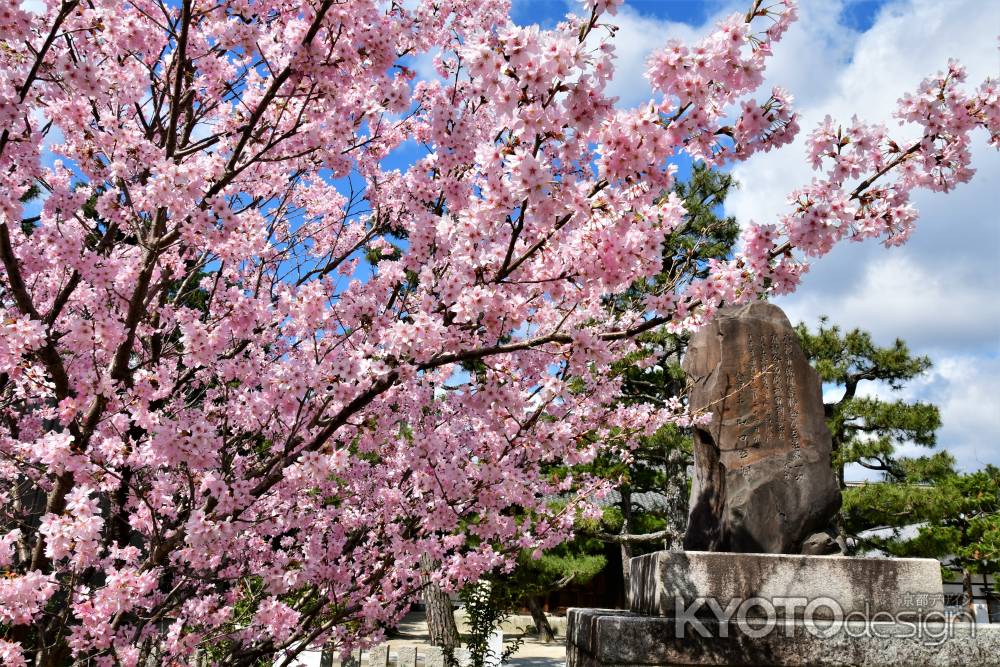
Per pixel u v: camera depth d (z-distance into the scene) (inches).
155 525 148.8
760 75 111.3
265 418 161.8
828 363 614.2
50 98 165.9
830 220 117.3
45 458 139.9
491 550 195.8
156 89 194.9
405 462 209.5
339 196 280.2
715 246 565.9
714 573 175.3
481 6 194.7
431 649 249.4
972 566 587.8
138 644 166.9
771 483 196.5
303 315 150.6
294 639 184.9
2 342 140.6
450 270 159.2
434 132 159.0
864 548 586.2
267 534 207.0
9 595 132.4
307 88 164.4
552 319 186.1
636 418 224.4
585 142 140.3
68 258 157.2
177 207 140.4
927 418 578.2
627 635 165.5
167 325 216.5
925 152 123.3
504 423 182.5
